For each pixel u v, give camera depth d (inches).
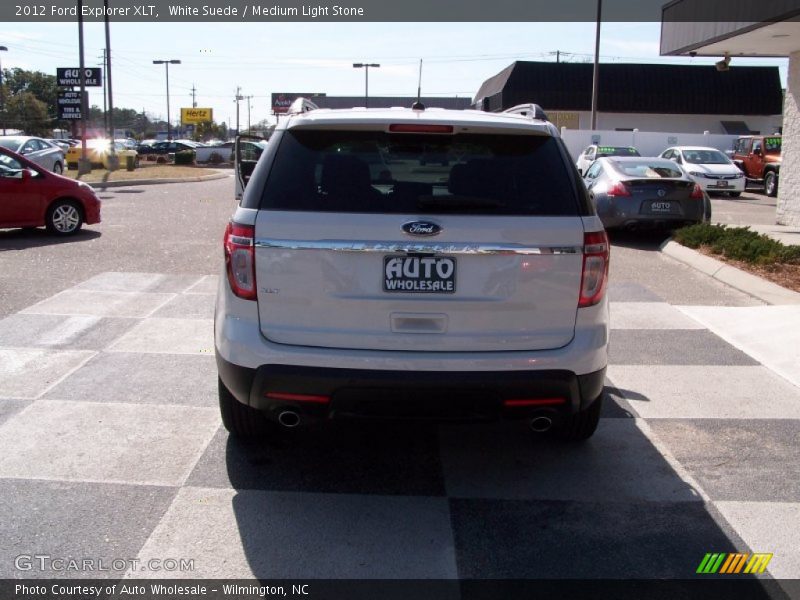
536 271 147.1
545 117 166.6
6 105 3464.6
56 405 201.3
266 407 151.7
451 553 139.3
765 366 243.3
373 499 158.4
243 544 140.6
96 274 356.2
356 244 144.4
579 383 151.4
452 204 146.4
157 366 232.4
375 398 147.4
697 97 1819.6
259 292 148.1
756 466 175.3
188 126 4547.2
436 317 146.9
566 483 166.7
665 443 187.2
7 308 292.8
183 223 557.0
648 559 138.4
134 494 157.2
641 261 424.5
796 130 561.9
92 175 1099.9
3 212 457.4
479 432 193.5
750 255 388.5
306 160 151.8
